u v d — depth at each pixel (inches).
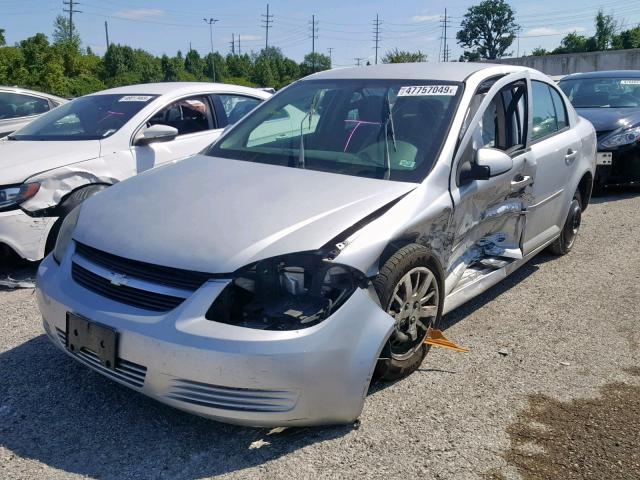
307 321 111.0
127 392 135.3
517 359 155.3
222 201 130.1
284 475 109.8
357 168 146.6
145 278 116.3
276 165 152.1
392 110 160.6
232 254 112.3
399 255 127.9
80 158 212.8
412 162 145.8
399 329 134.0
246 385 106.9
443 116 154.8
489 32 3499.0
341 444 118.6
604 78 389.7
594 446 120.0
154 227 123.1
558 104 217.5
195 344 106.3
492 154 149.9
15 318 174.1
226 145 169.9
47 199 199.2
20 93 370.6
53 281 128.6
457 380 143.7
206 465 112.1
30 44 1448.1
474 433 123.3
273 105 181.2
